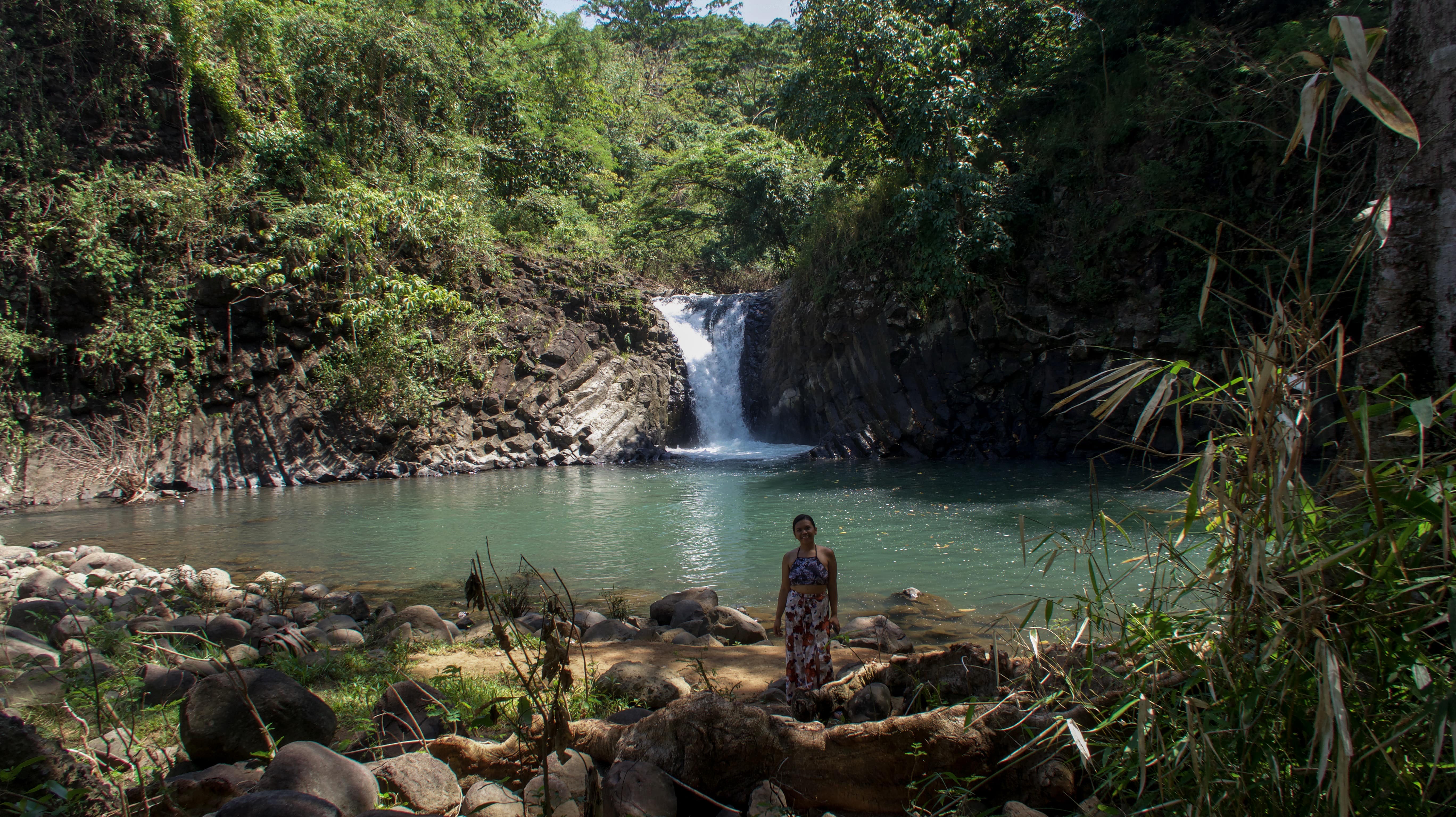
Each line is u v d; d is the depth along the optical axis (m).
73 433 18.77
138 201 19.92
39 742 3.14
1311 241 2.78
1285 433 2.60
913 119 21.14
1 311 18.55
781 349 28.22
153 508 17.39
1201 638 3.08
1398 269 3.81
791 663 5.07
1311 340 2.72
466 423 24.03
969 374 22.41
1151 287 19.50
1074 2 22.53
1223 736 2.84
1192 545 3.47
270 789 3.17
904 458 23.19
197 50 22.23
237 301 20.75
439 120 26.75
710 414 29.44
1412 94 3.82
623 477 21.16
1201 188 18.78
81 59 21.50
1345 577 2.76
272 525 15.03
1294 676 2.64
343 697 5.29
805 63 25.66
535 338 25.86
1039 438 21.61
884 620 7.61
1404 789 2.58
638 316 28.28
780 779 3.78
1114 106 20.78
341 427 22.08
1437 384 3.66
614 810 3.47
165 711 4.59
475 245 24.67
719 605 9.29
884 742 3.71
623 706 5.11
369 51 24.38
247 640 6.84
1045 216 21.55
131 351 19.14
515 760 3.97
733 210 35.69
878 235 24.05
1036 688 3.92
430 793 3.59
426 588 10.44
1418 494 2.54
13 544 13.24
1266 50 17.69
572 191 33.00
